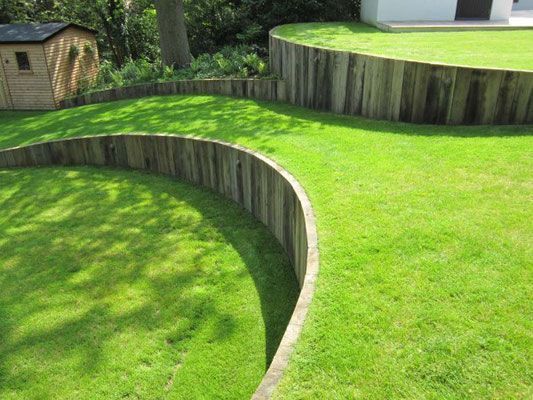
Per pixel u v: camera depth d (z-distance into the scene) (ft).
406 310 8.22
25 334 11.69
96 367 10.46
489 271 9.02
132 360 10.56
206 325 11.47
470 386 6.77
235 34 39.40
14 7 48.11
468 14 35.94
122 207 18.28
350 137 16.67
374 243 10.12
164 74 32.14
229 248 14.84
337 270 9.38
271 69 26.84
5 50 34.71
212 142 18.07
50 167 23.31
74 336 11.49
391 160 14.17
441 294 8.52
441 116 16.90
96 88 35.50
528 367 6.98
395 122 17.94
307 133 17.75
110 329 11.61
